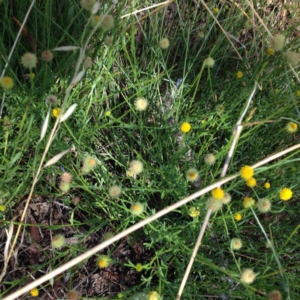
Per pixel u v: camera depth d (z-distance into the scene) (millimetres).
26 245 374
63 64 345
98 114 414
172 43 445
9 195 344
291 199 410
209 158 295
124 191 366
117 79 435
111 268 392
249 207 296
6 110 367
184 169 392
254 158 421
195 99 458
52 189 393
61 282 371
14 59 358
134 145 429
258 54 444
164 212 253
